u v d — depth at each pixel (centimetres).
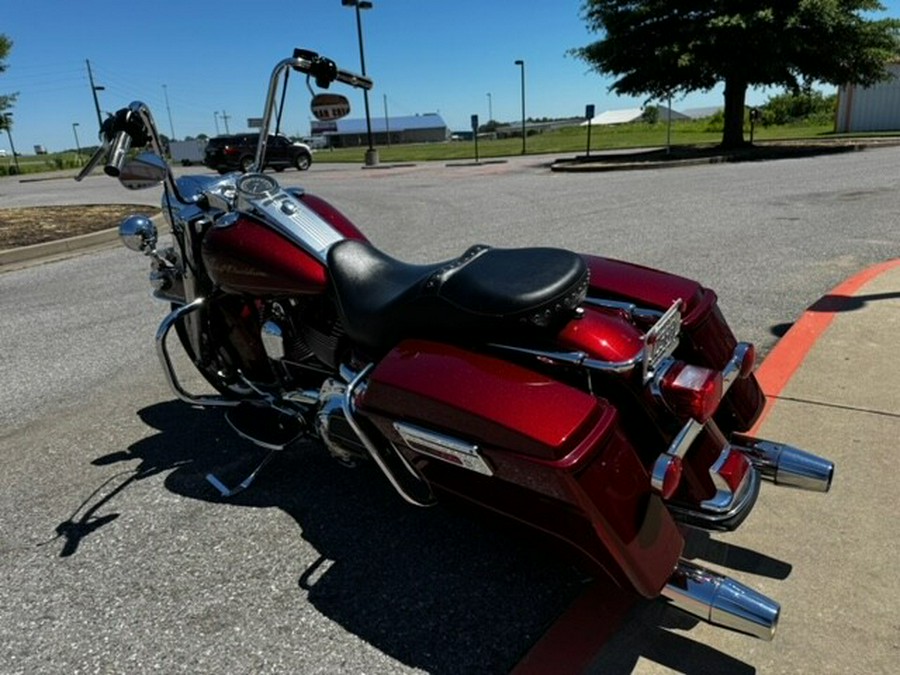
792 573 226
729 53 1962
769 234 727
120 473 329
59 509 302
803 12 1862
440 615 228
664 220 855
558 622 218
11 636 229
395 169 2409
